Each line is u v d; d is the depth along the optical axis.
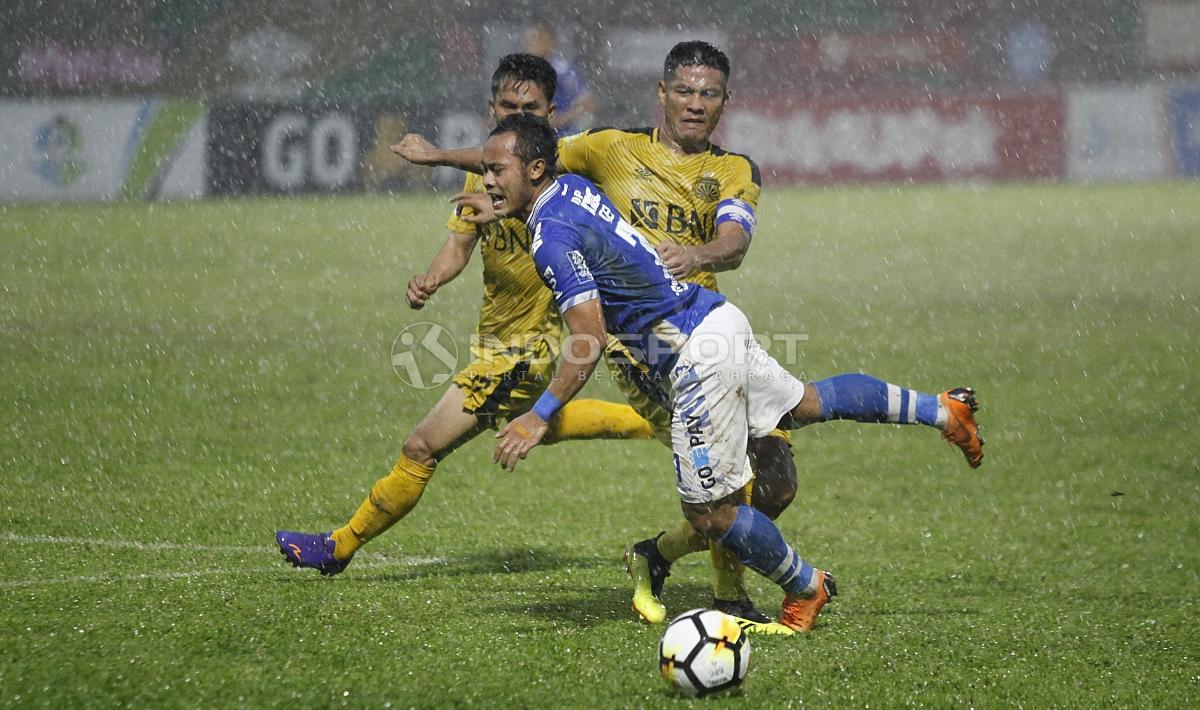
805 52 113.88
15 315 48.50
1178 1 117.44
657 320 15.56
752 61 113.38
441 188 100.12
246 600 17.11
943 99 114.12
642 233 18.48
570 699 13.27
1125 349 43.16
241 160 96.25
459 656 14.58
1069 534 23.12
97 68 93.50
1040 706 13.59
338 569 18.59
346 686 13.43
